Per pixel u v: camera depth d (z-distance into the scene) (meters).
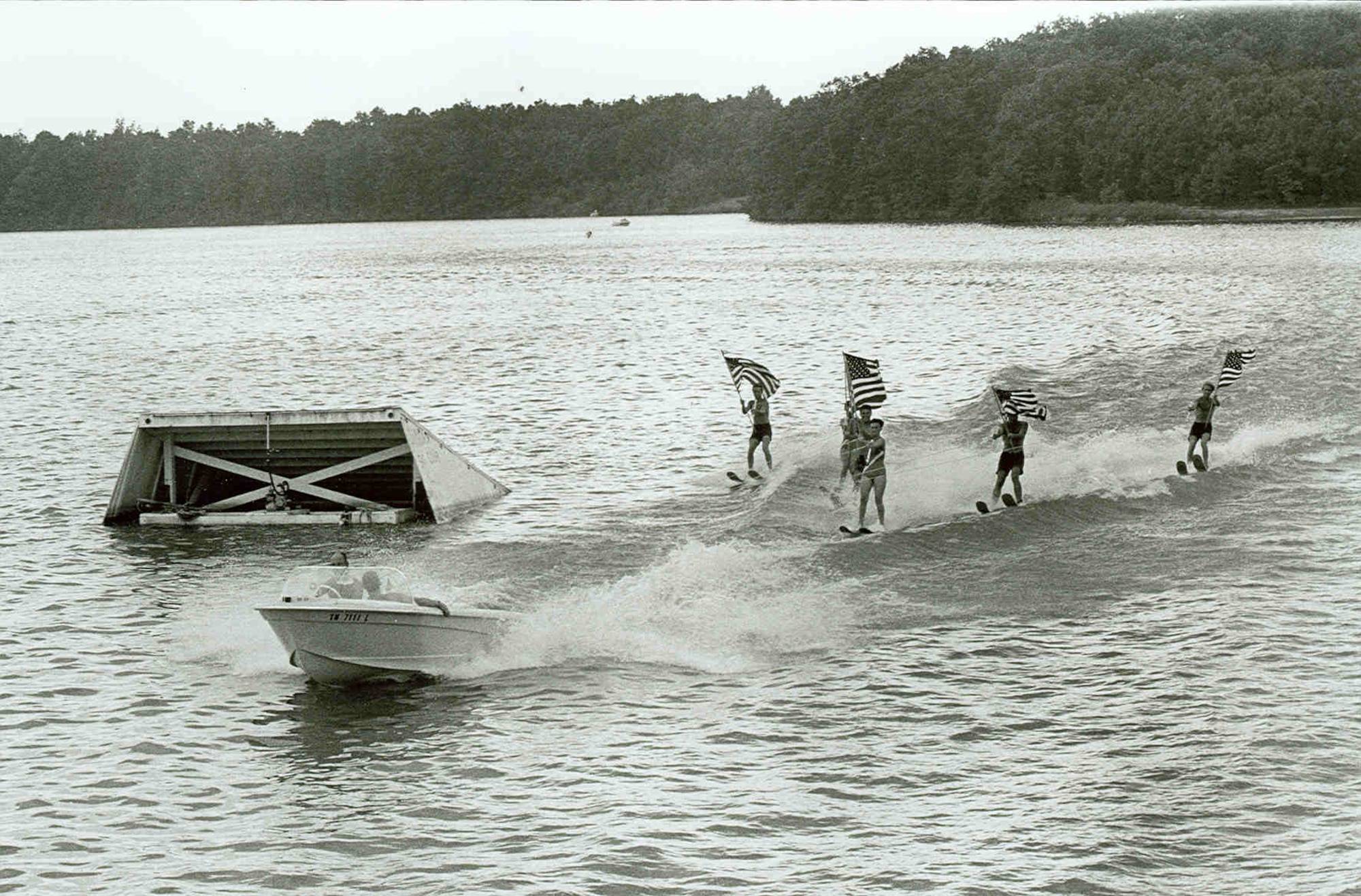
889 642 19.98
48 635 21.38
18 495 31.33
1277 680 17.98
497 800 15.52
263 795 15.79
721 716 17.66
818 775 15.89
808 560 23.81
